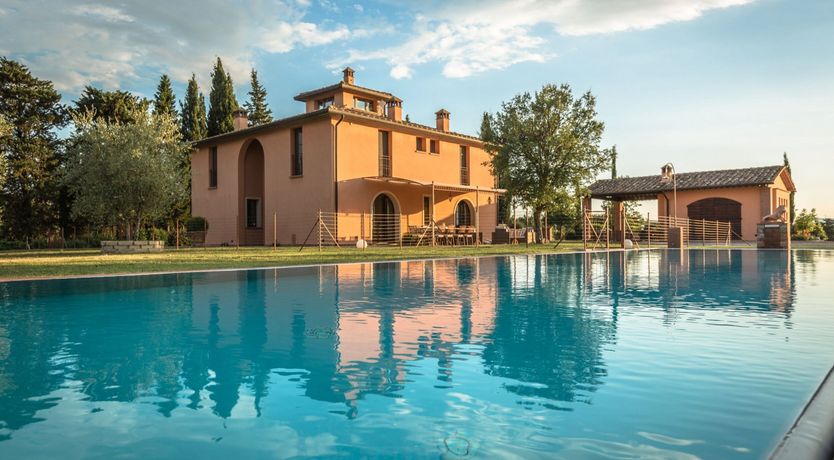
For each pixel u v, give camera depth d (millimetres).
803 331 4395
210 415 2469
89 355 3682
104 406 2604
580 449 2035
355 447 2078
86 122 20812
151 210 19875
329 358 3582
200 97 40969
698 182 31688
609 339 4133
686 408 2500
